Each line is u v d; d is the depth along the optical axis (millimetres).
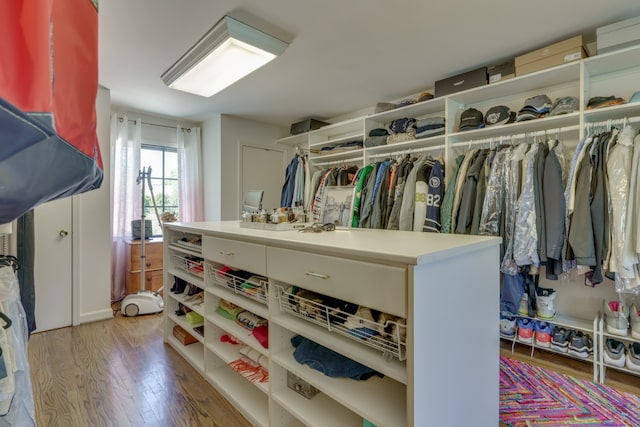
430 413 911
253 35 1933
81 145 690
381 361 985
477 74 2428
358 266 989
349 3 1715
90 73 730
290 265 1256
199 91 2713
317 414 1252
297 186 3916
